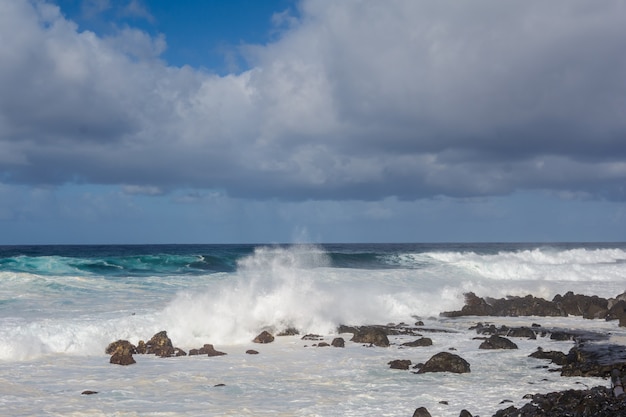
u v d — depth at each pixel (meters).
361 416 12.34
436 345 20.77
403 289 32.25
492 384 15.24
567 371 16.42
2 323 19.84
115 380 14.98
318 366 17.20
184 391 14.16
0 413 12.12
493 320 27.12
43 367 16.11
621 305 28.28
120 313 22.36
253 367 16.91
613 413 11.98
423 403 13.35
